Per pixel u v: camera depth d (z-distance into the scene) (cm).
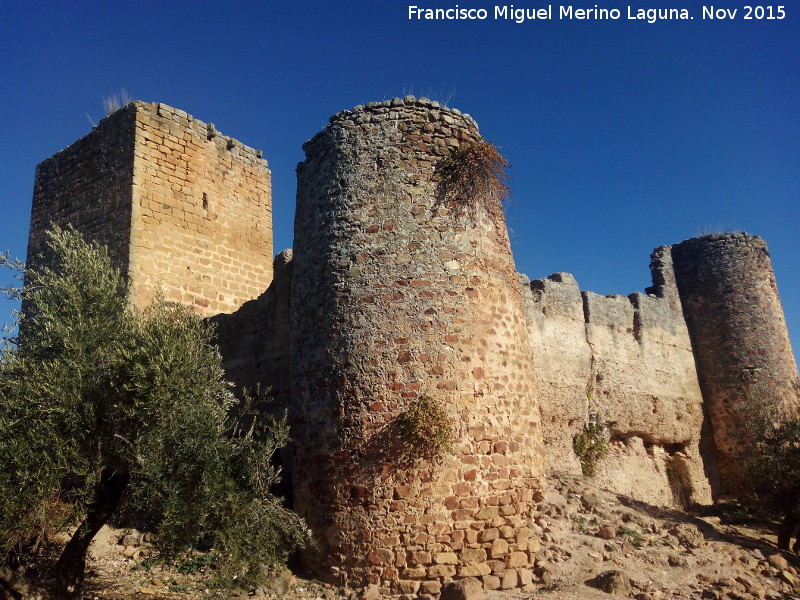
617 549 1200
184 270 1708
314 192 1235
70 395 837
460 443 1067
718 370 2259
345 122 1227
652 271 2397
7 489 769
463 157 1200
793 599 1112
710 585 1123
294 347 1207
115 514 938
